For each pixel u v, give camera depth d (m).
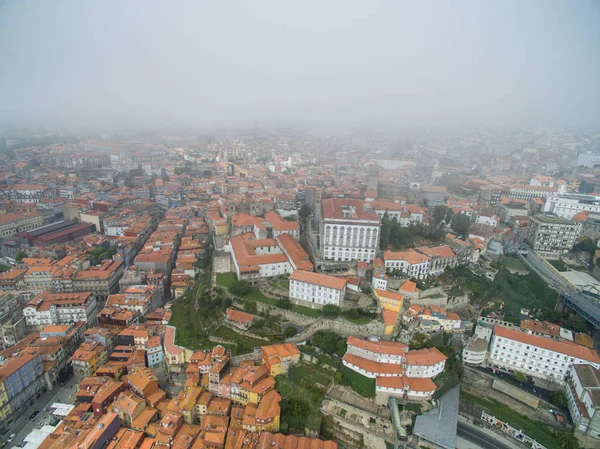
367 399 166.25
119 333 198.38
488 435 162.38
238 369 170.75
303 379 170.00
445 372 177.50
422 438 148.38
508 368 191.62
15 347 190.25
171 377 185.62
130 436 146.38
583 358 173.50
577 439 154.50
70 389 184.62
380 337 186.25
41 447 144.75
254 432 147.88
